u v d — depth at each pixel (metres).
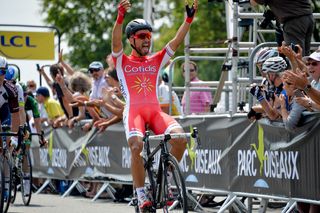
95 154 18.05
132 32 12.45
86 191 18.75
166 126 11.99
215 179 14.15
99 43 49.12
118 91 17.27
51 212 14.95
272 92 12.76
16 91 14.54
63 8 49.66
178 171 10.88
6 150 14.22
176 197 11.05
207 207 15.82
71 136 19.14
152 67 12.48
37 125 17.61
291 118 11.80
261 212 13.09
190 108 18.44
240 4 14.91
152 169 11.80
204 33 51.22
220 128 13.95
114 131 17.25
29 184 16.36
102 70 18.38
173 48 12.56
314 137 11.62
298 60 11.97
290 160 12.15
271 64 12.66
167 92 17.02
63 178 19.50
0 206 13.30
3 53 25.45
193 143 14.78
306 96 11.86
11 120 14.63
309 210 12.07
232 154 13.64
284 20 13.60
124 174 16.97
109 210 15.23
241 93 17.05
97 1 49.66
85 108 18.77
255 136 13.00
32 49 25.61
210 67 53.81
